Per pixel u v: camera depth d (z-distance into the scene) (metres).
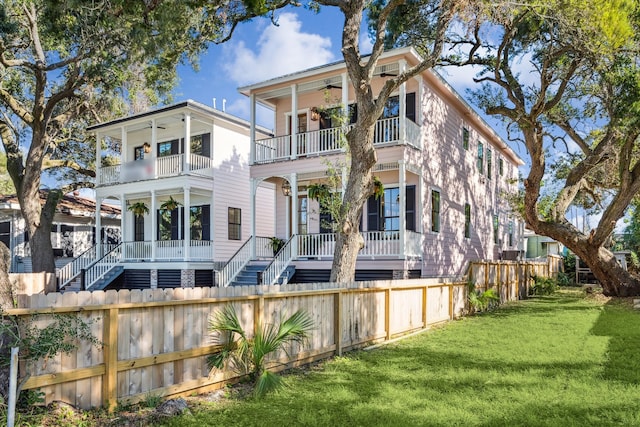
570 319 11.43
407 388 5.61
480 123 21.27
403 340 9.05
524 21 14.01
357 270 14.65
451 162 18.44
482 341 8.68
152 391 4.98
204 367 5.64
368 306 8.62
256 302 6.30
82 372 4.41
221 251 19.94
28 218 18.41
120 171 20.44
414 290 10.20
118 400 4.68
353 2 10.91
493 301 14.67
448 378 6.05
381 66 14.83
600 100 16.06
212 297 5.73
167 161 19.36
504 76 16.77
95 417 4.38
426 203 15.94
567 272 27.23
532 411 4.70
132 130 21.81
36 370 4.13
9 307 4.51
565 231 17.34
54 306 4.23
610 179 20.11
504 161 26.95
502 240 25.89
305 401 5.11
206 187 19.38
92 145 25.48
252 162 16.91
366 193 10.84
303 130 17.66
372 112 10.51
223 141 20.55
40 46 17.16
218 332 5.82
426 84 16.17
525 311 13.54
